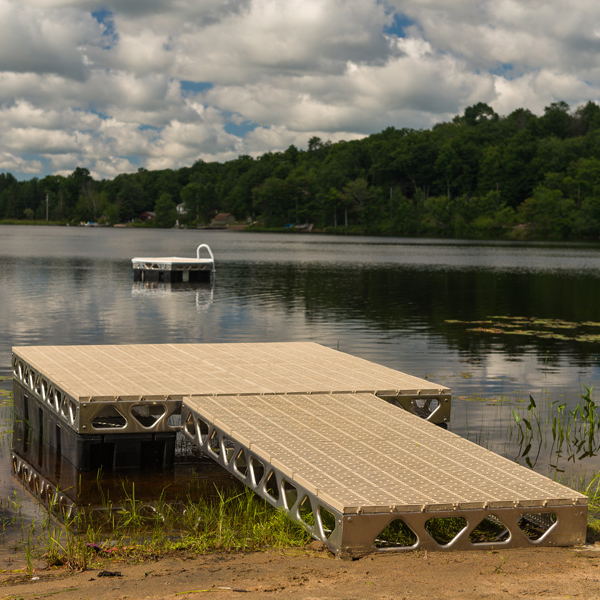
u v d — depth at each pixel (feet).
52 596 12.15
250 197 495.41
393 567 13.21
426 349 41.86
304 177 448.65
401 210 392.68
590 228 346.74
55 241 225.56
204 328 48.08
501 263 142.20
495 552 14.35
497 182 404.57
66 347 29.60
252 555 14.42
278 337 44.83
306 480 15.11
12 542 16.01
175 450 23.62
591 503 18.26
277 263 127.03
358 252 180.45
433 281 92.68
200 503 18.53
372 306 63.21
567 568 13.12
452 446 17.76
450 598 11.31
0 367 34.35
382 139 552.41
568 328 51.83
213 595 11.75
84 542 15.70
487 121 533.55
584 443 24.13
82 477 20.81
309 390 22.53
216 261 131.85
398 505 14.01
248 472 17.53
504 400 29.71
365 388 22.93
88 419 20.92
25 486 20.03
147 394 21.43
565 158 405.59
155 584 12.65
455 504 14.28
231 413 19.81
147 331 46.34
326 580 12.45
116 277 87.61
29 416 26.50
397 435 18.42
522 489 15.19
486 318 56.90
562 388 32.17
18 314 53.21
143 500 18.86
